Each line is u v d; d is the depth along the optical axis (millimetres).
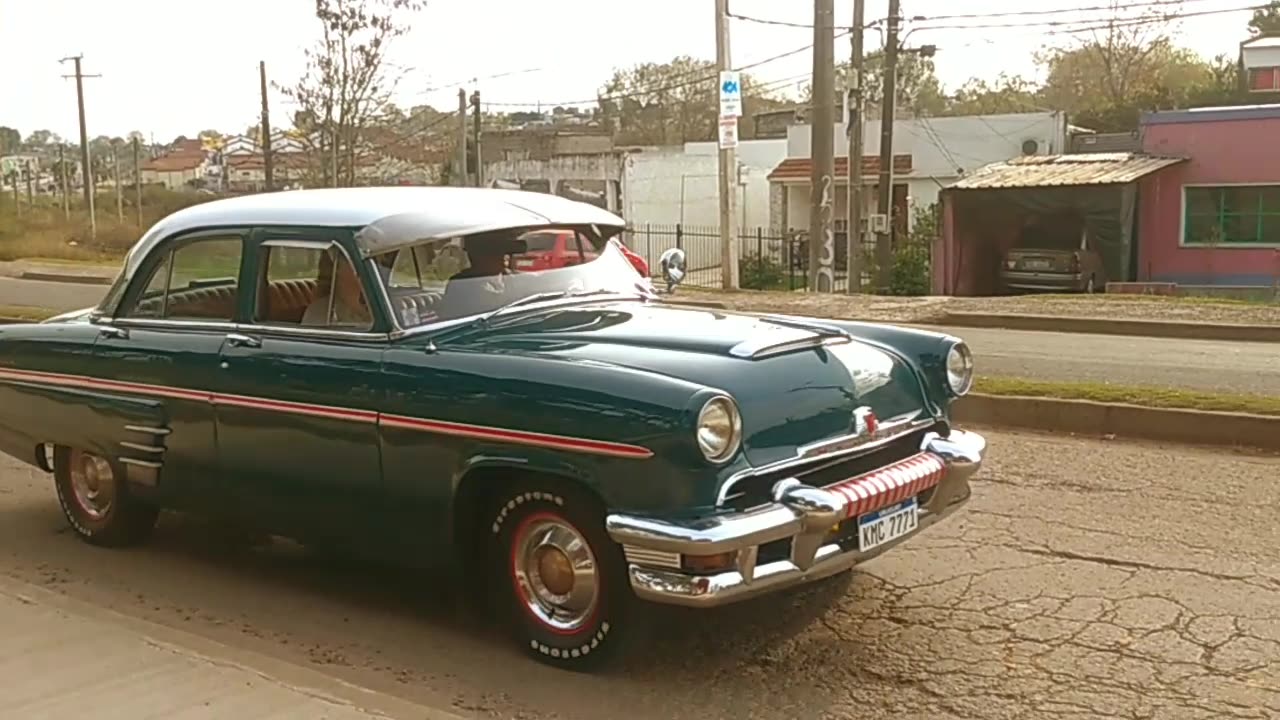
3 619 5031
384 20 29219
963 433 5234
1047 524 6227
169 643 4742
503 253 5453
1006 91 58312
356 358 5000
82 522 6438
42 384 6285
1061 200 25016
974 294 26344
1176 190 26016
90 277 25734
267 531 5574
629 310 5469
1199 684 4359
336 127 29297
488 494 4777
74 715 4094
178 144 92938
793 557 4273
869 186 35594
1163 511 6395
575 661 4582
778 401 4422
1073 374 11195
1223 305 16781
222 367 5457
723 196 21109
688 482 4098
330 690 4270
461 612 5336
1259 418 7750
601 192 37000
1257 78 43812
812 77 19703
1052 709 4199
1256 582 5332
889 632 4914
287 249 5344
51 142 94938
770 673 4566
